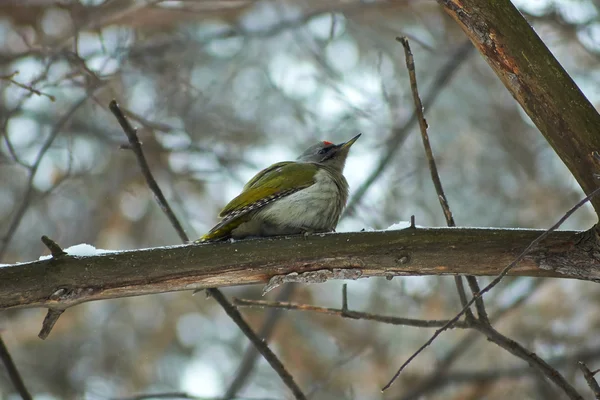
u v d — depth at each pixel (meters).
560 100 5.78
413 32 16.19
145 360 14.88
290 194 8.20
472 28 5.95
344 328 14.36
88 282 6.13
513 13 5.89
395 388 13.74
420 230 6.30
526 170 15.05
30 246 14.78
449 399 13.61
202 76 15.84
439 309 13.84
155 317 15.29
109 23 13.41
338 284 14.73
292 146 15.35
